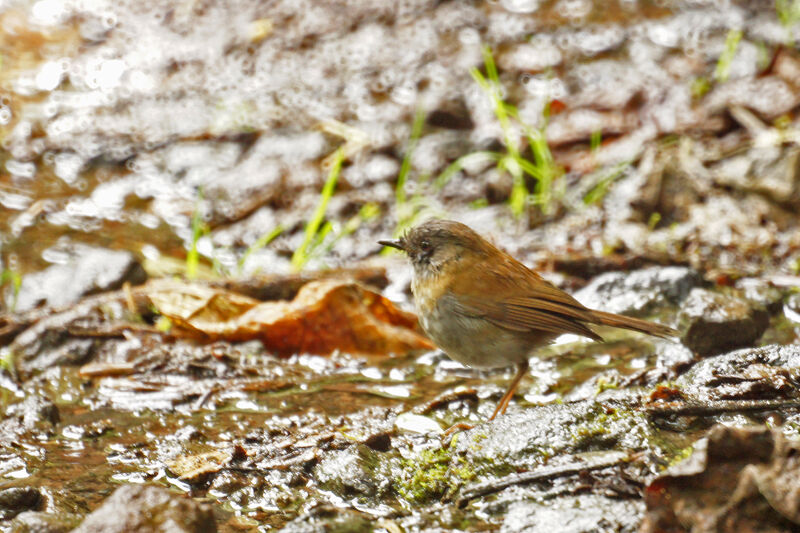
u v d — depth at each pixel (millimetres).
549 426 7703
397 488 7508
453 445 7840
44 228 13594
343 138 15367
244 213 14000
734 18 18391
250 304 10914
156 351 10344
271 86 17078
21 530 6730
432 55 17672
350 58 17781
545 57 17391
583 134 15180
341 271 11977
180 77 17547
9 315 11062
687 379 8750
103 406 9367
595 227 13344
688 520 6289
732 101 15328
